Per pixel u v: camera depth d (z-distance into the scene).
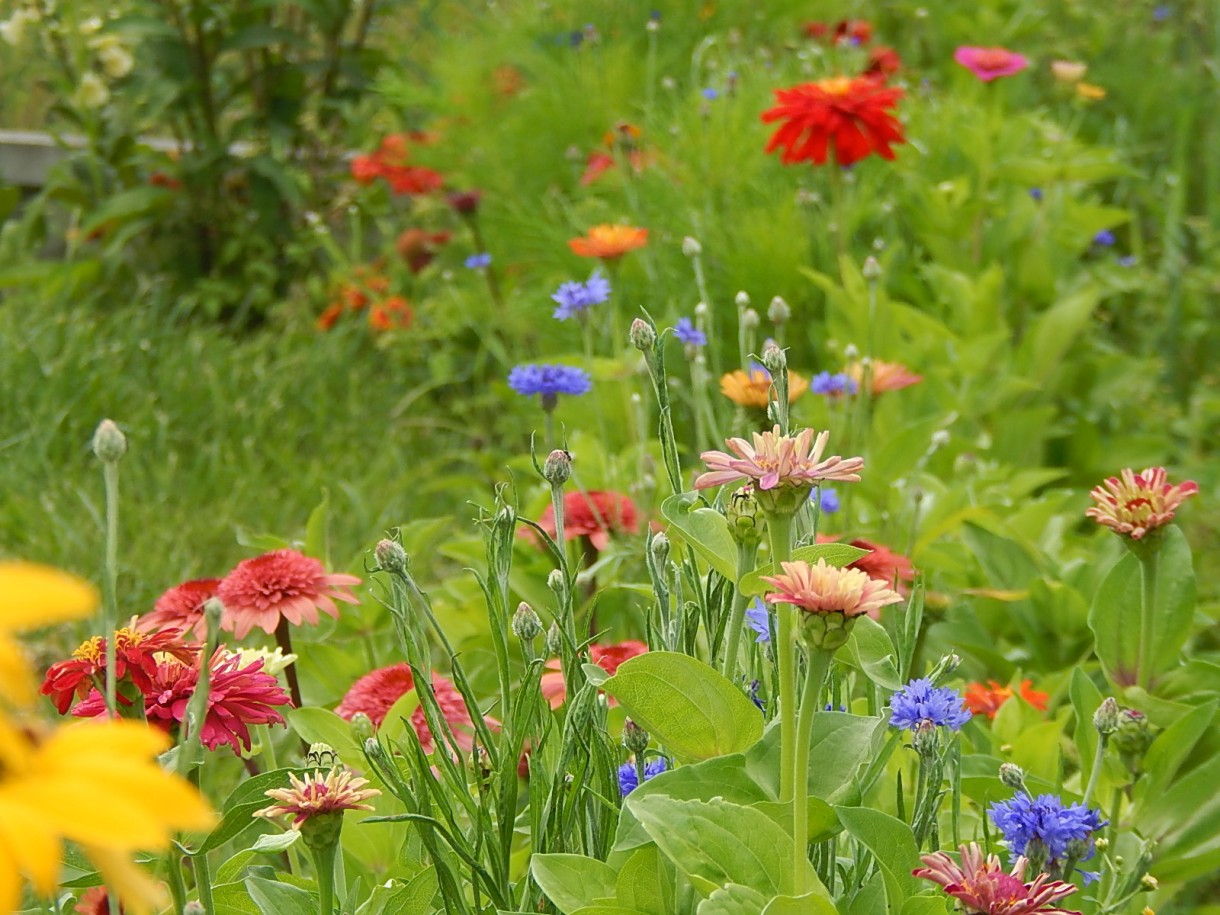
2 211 4.95
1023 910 0.96
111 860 0.54
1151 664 1.84
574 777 1.23
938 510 2.50
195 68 4.84
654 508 2.46
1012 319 3.75
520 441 3.69
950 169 4.18
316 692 2.16
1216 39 5.30
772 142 3.10
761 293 3.45
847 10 4.98
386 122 5.35
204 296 4.66
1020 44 5.57
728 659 1.21
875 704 1.41
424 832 1.12
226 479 3.51
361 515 3.30
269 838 1.08
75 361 3.84
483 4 5.63
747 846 1.04
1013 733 1.85
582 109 4.32
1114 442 3.36
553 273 3.88
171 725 1.20
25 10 4.80
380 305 4.24
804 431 1.02
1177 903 1.92
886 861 1.08
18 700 0.53
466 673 2.21
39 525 3.16
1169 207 4.34
